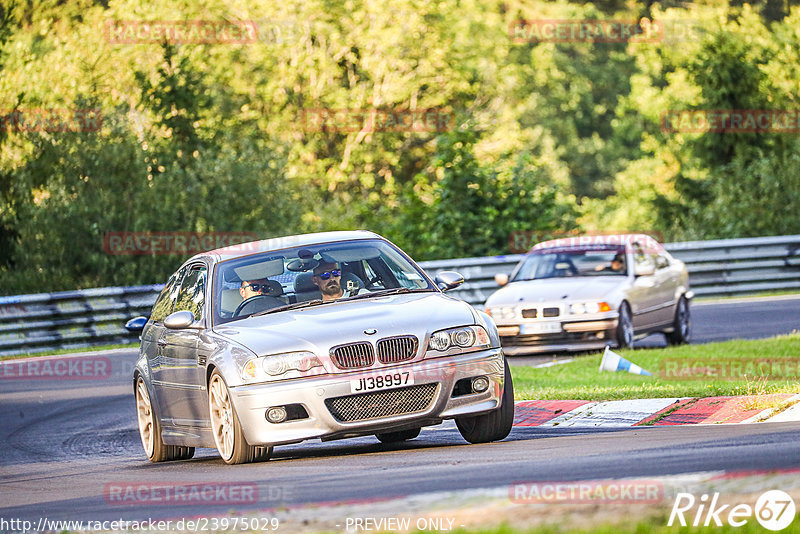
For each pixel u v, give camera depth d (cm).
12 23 10125
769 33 11694
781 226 10200
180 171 9200
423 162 13738
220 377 2617
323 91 13112
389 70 13088
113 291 6744
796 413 2745
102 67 10019
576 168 18188
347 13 13062
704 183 11406
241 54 12694
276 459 2744
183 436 2938
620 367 4231
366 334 2541
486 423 2673
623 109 17450
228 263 2948
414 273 2945
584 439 2553
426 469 2205
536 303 4925
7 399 4884
